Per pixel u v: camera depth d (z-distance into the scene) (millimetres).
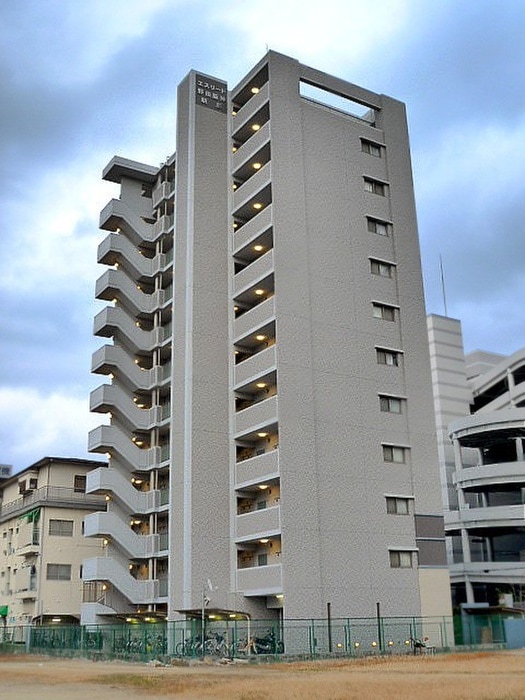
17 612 64625
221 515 47000
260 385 48875
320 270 49781
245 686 25078
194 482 46656
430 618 46688
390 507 48000
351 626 43625
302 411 46062
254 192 51125
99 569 51719
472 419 74375
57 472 65875
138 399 58812
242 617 44219
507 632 48562
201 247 51594
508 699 20172
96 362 58156
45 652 51312
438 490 50125
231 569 46312
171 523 47656
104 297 60656
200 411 48219
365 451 47969
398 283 53250
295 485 44406
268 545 45844
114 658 44375
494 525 69625
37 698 22562
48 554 62688
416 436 50500
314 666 35344
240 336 50000
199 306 50281
